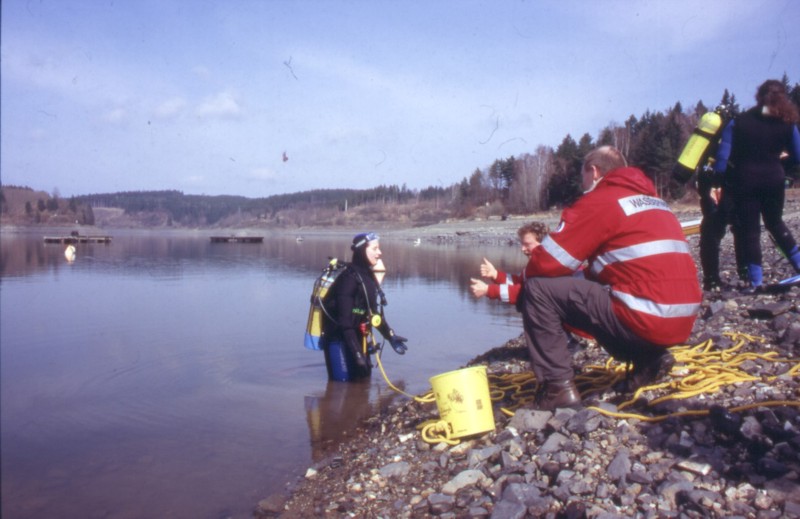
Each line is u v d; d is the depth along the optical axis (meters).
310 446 4.32
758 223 5.94
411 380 6.02
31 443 4.37
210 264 22.62
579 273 4.82
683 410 3.56
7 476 3.81
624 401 3.85
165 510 3.39
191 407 5.21
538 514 2.83
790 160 5.74
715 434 3.25
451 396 3.83
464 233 45.91
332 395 5.57
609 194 3.55
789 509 2.55
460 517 2.99
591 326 3.63
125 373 6.36
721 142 5.82
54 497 3.52
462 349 7.30
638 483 2.92
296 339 8.03
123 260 24.94
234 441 4.42
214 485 3.70
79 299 12.02
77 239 48.50
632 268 3.47
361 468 3.77
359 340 6.06
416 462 3.71
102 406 5.27
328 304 6.13
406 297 11.80
